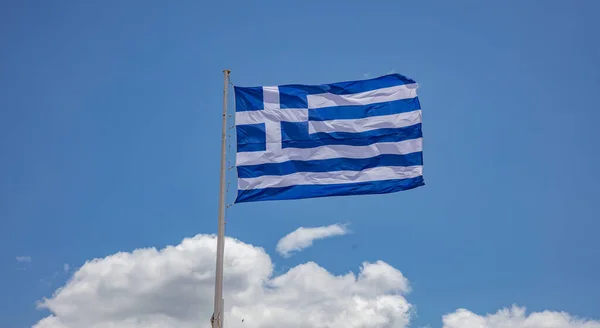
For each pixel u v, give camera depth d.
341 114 29.69
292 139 29.22
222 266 25.75
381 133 29.59
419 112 29.84
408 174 29.25
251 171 28.70
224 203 26.86
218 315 24.92
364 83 30.23
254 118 29.27
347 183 29.02
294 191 28.72
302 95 29.77
